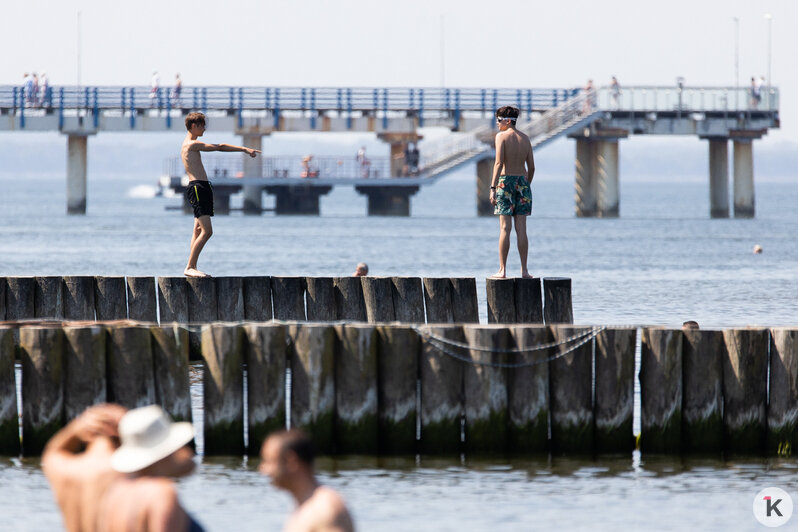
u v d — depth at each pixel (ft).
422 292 205.57
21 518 122.93
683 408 148.56
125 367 145.18
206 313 205.46
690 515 125.70
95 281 209.97
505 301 189.98
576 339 147.02
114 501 73.97
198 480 136.87
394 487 135.03
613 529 120.98
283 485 72.38
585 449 148.05
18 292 208.23
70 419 145.48
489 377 145.89
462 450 148.36
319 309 206.90
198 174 205.46
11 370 148.05
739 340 147.33
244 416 161.48
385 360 146.41
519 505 128.67
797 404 147.43
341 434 146.00
